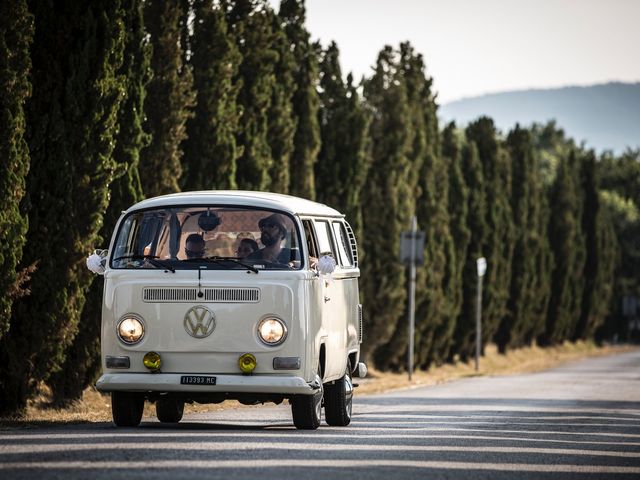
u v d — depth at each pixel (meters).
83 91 48.34
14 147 42.62
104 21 49.06
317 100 87.56
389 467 29.89
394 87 102.94
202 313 36.50
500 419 50.09
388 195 100.50
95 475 26.14
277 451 31.42
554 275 180.00
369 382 82.06
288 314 36.53
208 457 29.58
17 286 43.22
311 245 38.88
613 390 76.88
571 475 30.88
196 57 67.81
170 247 37.38
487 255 137.62
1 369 46.53
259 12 76.00
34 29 43.50
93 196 48.78
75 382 52.84
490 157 141.38
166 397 37.66
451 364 129.12
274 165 79.44
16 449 30.34
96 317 52.84
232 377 36.44
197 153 67.44
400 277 100.19
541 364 131.88
